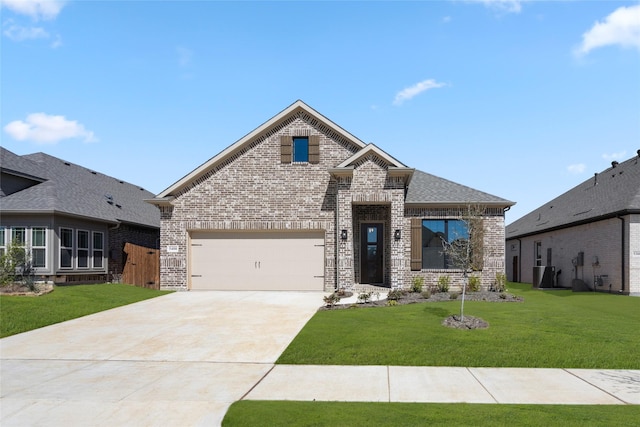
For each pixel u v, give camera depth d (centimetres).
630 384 802
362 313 1375
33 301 1528
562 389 775
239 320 1349
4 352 1034
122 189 2962
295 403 709
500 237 2006
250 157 2039
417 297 1698
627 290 1925
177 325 1293
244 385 806
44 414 676
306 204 2008
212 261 2041
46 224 1850
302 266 2009
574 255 2414
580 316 1309
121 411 686
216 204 2036
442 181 2250
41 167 2280
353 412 664
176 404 714
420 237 2022
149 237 2698
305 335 1111
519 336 1076
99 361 966
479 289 1919
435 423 616
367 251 2119
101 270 2148
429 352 977
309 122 2036
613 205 2081
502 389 775
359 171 1902
